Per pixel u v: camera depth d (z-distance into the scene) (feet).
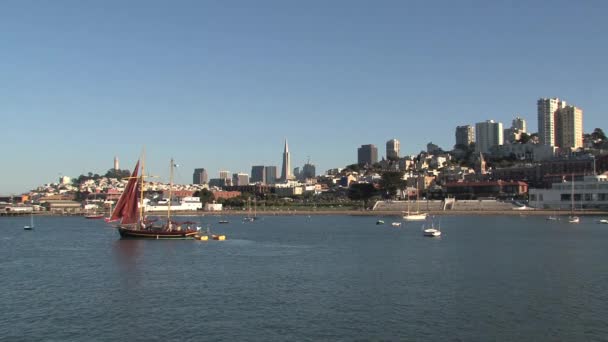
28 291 255.09
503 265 328.70
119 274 301.43
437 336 180.96
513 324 193.98
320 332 185.57
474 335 181.98
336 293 246.06
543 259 355.36
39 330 190.80
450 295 240.32
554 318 201.36
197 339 179.11
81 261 356.59
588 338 178.60
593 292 244.83
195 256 379.96
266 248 434.30
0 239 553.64
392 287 259.39
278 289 255.91
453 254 386.32
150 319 203.21
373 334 183.11
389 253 396.37
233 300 232.53
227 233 607.37
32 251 423.64
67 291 254.27
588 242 469.98
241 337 180.75
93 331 189.16
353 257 372.99
